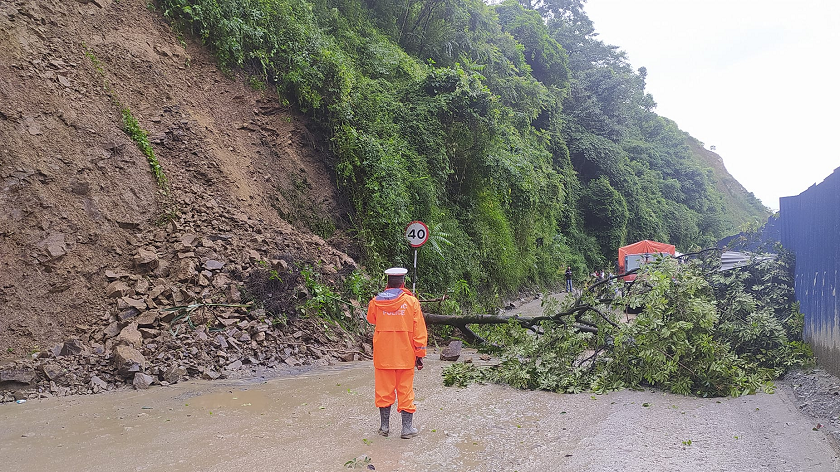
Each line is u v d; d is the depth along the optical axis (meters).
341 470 3.96
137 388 6.26
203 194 9.94
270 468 3.97
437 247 14.12
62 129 8.52
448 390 6.78
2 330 6.49
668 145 73.88
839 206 6.37
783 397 6.19
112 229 8.29
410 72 18.55
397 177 13.91
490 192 20.75
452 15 22.75
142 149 9.52
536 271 26.31
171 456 4.16
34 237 7.38
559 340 7.78
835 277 6.46
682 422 5.27
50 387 5.96
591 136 44.31
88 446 4.34
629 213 44.47
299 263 9.79
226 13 12.62
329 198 12.91
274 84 13.22
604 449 4.45
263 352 7.73
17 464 3.91
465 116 17.72
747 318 7.77
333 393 6.29
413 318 4.87
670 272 7.37
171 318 7.52
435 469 4.02
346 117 13.63
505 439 4.76
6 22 8.77
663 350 6.66
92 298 7.40
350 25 18.05
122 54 10.61
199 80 11.84
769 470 3.93
